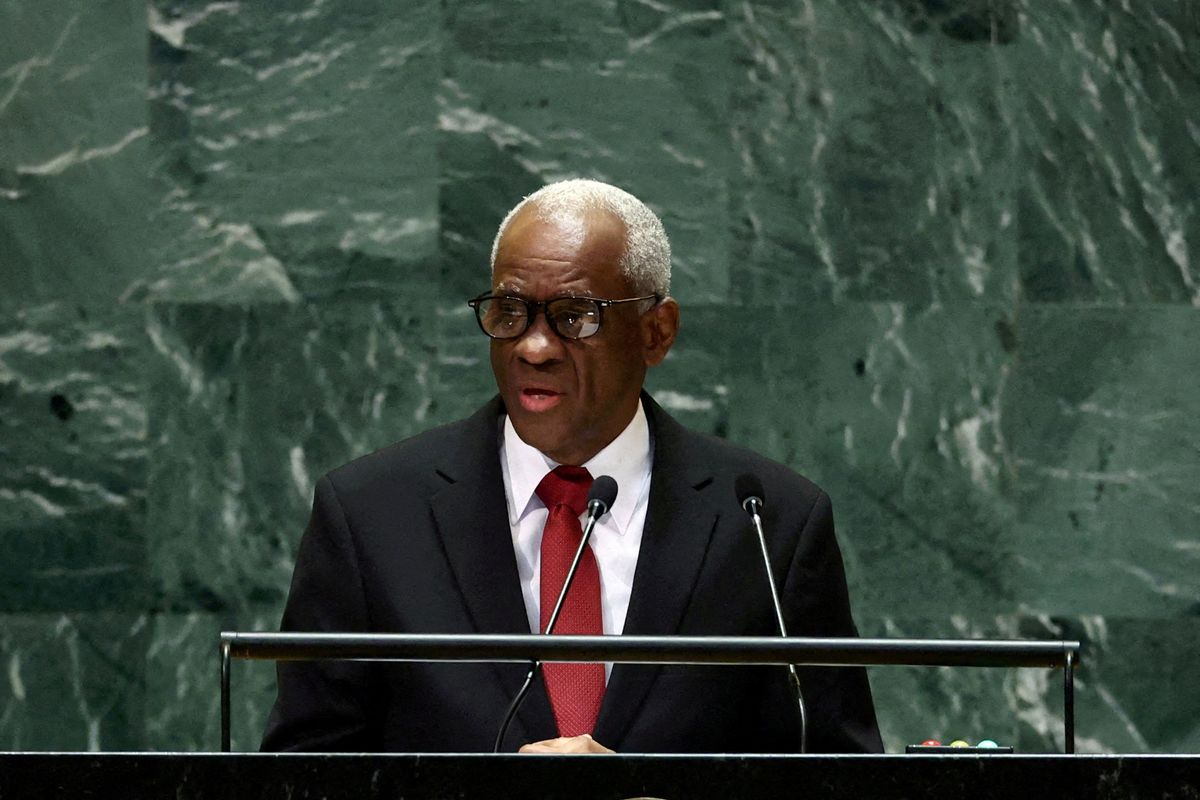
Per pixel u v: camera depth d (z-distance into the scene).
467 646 7.71
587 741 8.76
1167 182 17.83
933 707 17.59
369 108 17.80
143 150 17.72
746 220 17.78
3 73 17.77
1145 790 6.60
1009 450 17.67
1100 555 17.61
